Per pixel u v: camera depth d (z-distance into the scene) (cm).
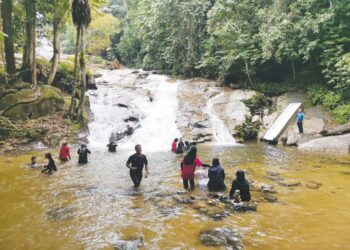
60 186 938
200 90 2477
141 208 746
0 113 1688
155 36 3441
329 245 558
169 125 1945
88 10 1836
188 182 965
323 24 1825
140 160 934
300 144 1622
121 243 564
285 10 2059
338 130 1595
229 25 2342
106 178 1034
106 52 4953
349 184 943
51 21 2306
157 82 2792
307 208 743
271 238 585
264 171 1109
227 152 1502
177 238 584
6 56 2091
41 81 2228
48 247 552
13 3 2167
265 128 1922
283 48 1989
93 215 704
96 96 2289
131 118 1989
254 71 2366
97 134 1856
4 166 1209
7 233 611
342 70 1739
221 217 685
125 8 5366
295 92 2139
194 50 3028
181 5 2944
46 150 1566
